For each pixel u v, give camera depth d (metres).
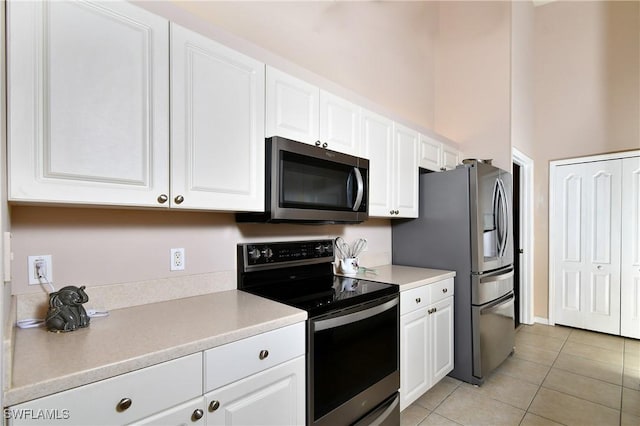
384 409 1.74
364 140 2.11
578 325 3.71
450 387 2.39
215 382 1.06
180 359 0.98
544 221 3.95
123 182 1.10
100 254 1.33
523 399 2.23
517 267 3.96
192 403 1.00
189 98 1.26
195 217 1.61
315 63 2.33
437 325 2.27
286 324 1.27
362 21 2.75
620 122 3.53
